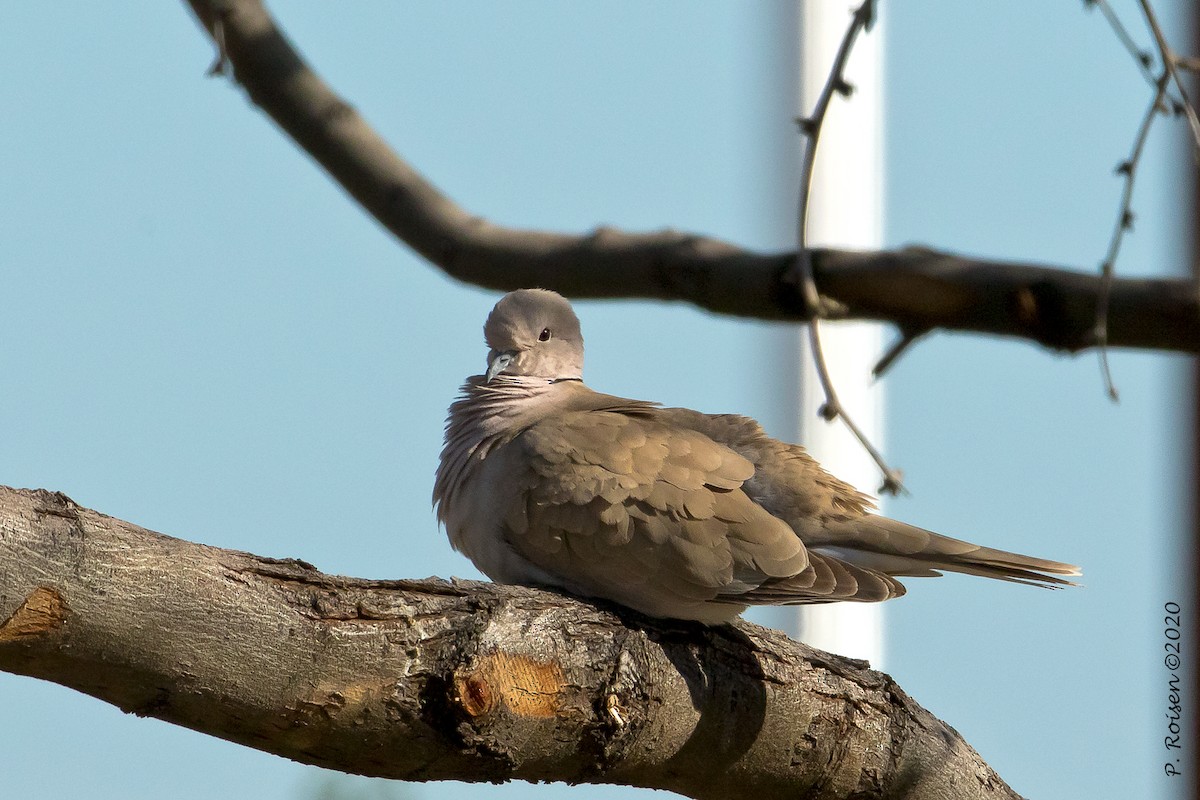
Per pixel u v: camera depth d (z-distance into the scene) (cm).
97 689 738
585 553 1084
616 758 906
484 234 1302
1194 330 1067
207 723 772
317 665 778
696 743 959
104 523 727
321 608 784
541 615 873
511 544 1125
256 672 761
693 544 1060
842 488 1167
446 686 816
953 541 1132
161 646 730
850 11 1005
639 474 1086
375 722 805
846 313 1159
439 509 1230
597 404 1231
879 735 1028
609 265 1242
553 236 1284
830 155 1727
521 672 850
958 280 1108
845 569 1057
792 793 1017
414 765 835
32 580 693
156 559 732
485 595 859
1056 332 1098
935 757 1045
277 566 784
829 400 963
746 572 1056
